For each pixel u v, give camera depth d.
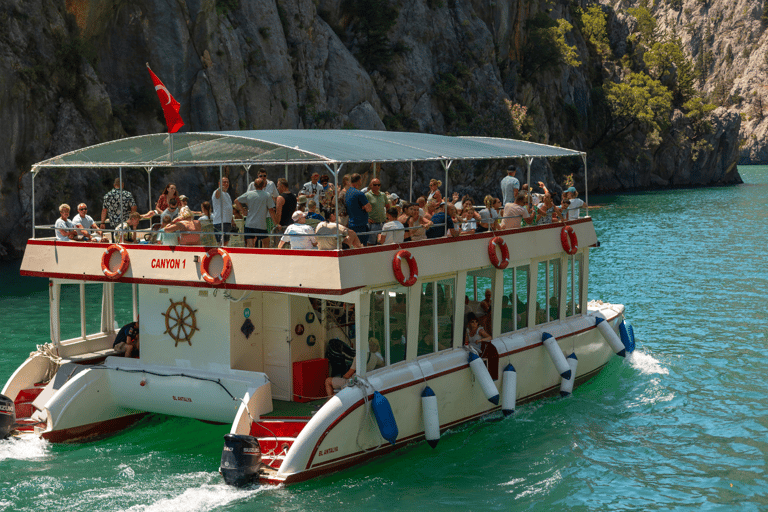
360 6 77.81
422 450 12.73
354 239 11.13
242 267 11.44
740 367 18.39
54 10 44.97
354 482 11.31
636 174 123.75
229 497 10.66
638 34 158.25
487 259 13.93
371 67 80.44
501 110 90.44
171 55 52.56
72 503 10.56
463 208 14.44
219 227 13.59
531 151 15.66
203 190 49.31
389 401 11.75
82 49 46.25
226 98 55.72
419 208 13.01
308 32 67.50
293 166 54.41
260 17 60.78
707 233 52.56
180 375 12.29
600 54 134.75
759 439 13.66
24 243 41.16
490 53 92.69
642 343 20.84
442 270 12.79
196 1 53.84
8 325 22.95
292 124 63.16
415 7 84.38
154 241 13.30
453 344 13.50
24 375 13.51
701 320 23.77
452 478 11.67
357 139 13.08
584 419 14.55
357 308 11.26
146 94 51.62
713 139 139.25
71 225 14.39
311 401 12.45
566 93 114.50
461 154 13.48
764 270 34.56
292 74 64.75
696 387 16.80
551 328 16.00
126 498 10.70
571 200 17.66
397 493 11.02
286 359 12.50
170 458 12.34
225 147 11.73
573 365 15.86
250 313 12.38
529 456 12.65
